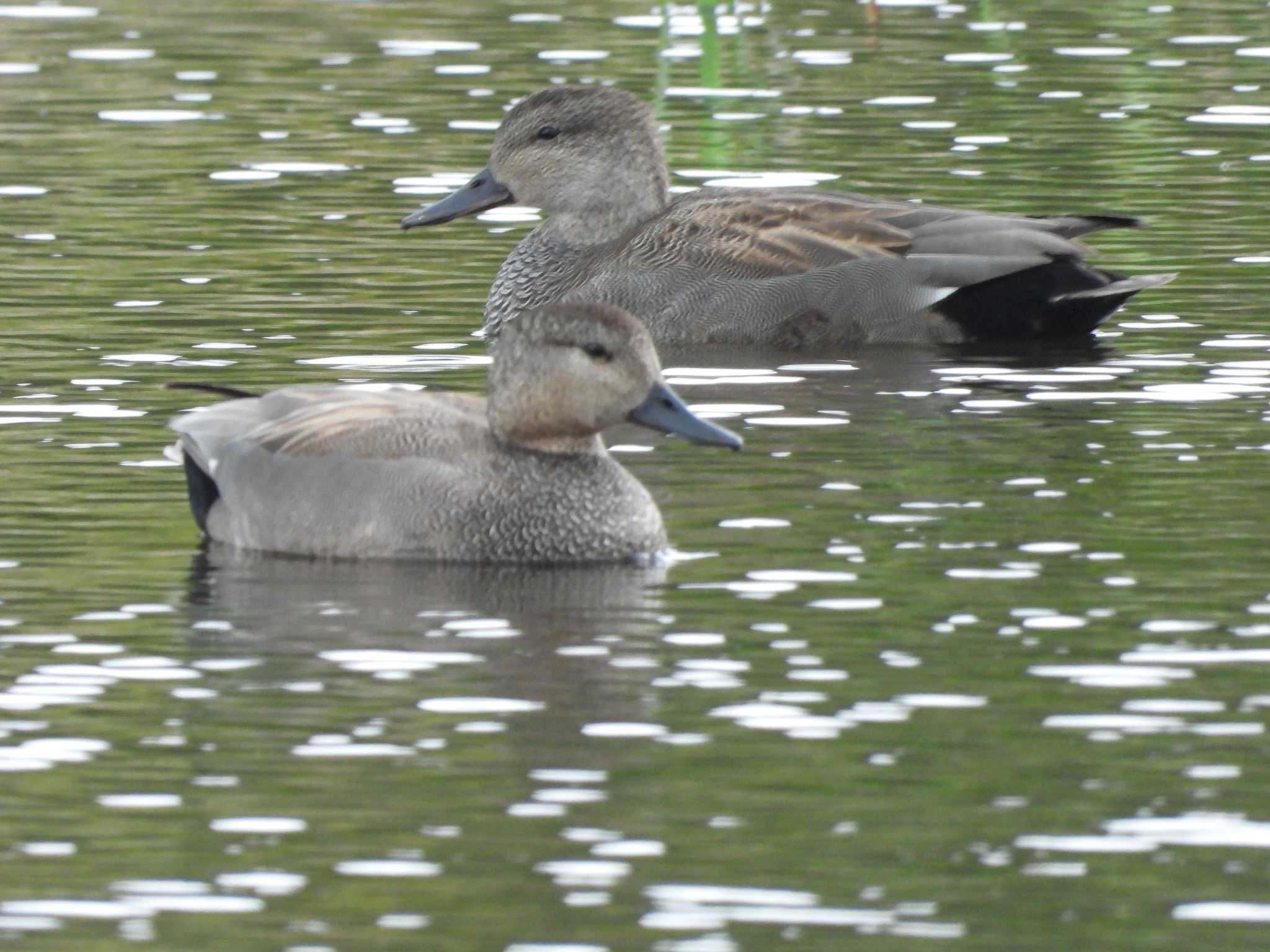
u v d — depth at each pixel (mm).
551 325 14312
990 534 14125
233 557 14164
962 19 30094
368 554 14195
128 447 16078
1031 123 25328
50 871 9961
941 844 10125
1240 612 12719
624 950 9289
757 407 17344
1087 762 10883
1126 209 22281
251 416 14766
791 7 30922
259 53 28734
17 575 13648
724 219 20219
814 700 11633
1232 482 15070
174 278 20578
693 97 26469
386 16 30578
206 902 9703
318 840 10227
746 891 9742
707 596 13219
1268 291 20047
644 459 16000
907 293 19562
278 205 22953
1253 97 26297
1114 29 29469
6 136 25219
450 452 14391
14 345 18547
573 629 12742
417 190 23453
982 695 11641
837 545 14016
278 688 11891
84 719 11500
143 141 25141
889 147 24453
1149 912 9570
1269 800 10500
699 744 11133
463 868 9961
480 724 11391
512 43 29016
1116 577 13289
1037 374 18172
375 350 18672
